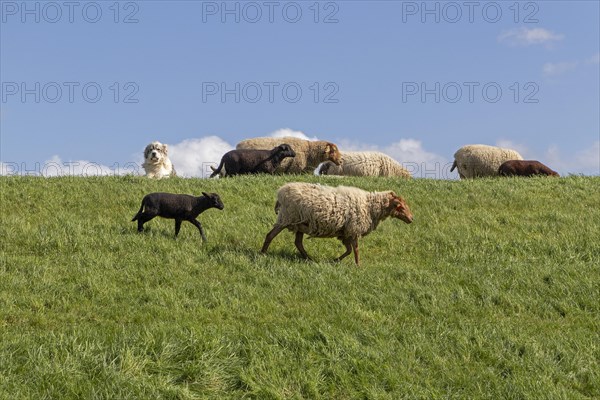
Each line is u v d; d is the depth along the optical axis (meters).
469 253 14.00
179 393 7.27
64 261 12.23
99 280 11.26
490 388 7.82
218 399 7.29
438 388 7.75
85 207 16.48
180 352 8.08
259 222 15.86
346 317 9.96
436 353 8.76
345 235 13.23
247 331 8.91
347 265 13.05
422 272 12.53
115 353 7.85
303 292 11.26
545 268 12.81
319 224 12.83
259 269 12.38
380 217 13.42
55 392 7.02
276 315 10.16
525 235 15.41
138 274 11.79
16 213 15.60
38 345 8.02
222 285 11.50
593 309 10.97
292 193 12.94
